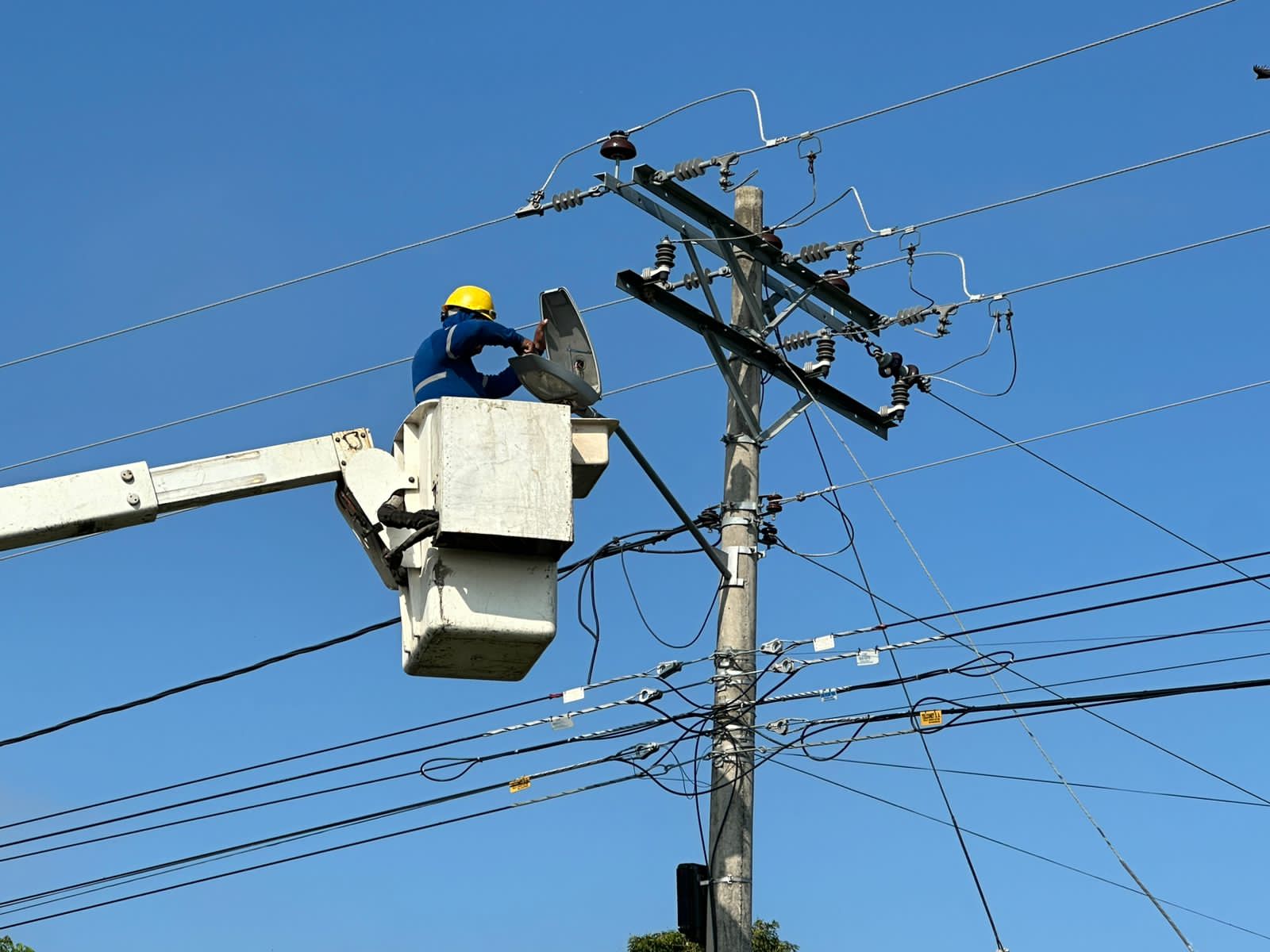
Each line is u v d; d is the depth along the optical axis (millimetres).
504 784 16422
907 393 16328
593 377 11406
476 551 9961
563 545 9914
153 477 10695
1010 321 15867
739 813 13938
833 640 14312
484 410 9969
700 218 14914
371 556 10750
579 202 14367
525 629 9914
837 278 15766
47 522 10547
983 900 14219
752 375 15227
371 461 10758
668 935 27562
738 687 14320
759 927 26984
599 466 10609
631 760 15250
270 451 10852
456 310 11555
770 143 14258
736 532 14805
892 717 14258
